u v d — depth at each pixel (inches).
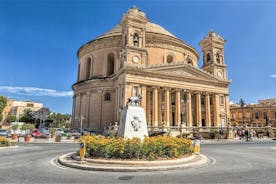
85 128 2014.0
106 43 2250.2
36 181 323.9
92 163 439.8
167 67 1823.3
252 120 3437.5
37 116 3043.8
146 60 1825.8
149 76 1747.0
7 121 4013.3
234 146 1025.5
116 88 1902.1
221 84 2063.2
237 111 3649.1
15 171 402.6
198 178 339.9
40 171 400.2
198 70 1964.8
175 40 2320.4
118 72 1796.3
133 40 1838.1
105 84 2033.7
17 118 3988.7
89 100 2102.6
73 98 2397.9
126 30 1866.4
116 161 428.1
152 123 1713.8
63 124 4586.6
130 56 1764.3
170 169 410.6
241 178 340.8
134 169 392.5
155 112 1716.3
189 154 553.9
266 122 3122.5
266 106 3329.2
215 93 2020.2
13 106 4591.5
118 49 2176.4
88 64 2418.8
